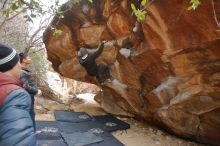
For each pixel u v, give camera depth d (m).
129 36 4.42
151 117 5.47
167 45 3.69
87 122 5.83
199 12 3.00
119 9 4.26
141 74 4.75
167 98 4.65
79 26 5.26
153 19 3.56
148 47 4.02
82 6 4.99
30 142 1.10
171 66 4.06
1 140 1.09
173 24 3.38
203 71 3.75
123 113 6.34
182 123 4.75
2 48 1.29
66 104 7.32
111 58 5.10
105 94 6.61
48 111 6.37
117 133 5.39
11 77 1.25
